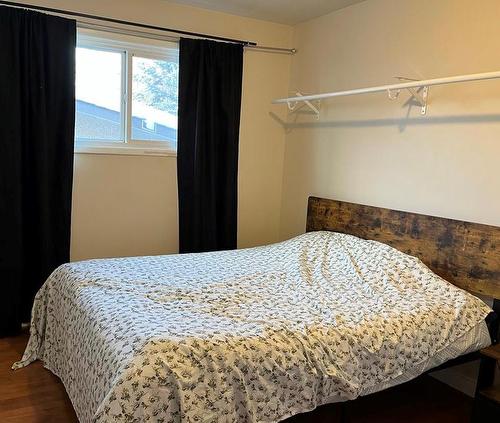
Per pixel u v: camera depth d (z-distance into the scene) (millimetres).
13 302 3014
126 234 3488
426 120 2762
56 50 2984
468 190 2545
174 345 1616
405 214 2812
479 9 2465
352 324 1972
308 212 3641
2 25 2809
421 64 2795
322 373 1791
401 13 2912
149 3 3301
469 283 2451
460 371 2646
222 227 3744
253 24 3732
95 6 3133
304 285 2471
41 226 3049
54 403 2289
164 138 3629
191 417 1543
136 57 3420
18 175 2928
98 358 1729
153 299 2098
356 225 3176
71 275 2406
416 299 2291
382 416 2361
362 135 3229
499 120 2381
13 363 2660
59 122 3062
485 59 2451
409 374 2057
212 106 3527
